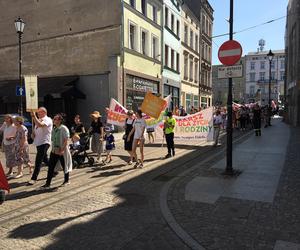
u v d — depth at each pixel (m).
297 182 8.23
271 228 5.41
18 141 9.23
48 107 24.08
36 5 26.34
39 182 8.68
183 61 36.25
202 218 5.90
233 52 8.91
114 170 10.18
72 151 10.60
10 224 5.73
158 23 28.61
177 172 9.77
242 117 24.58
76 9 24.55
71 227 5.58
